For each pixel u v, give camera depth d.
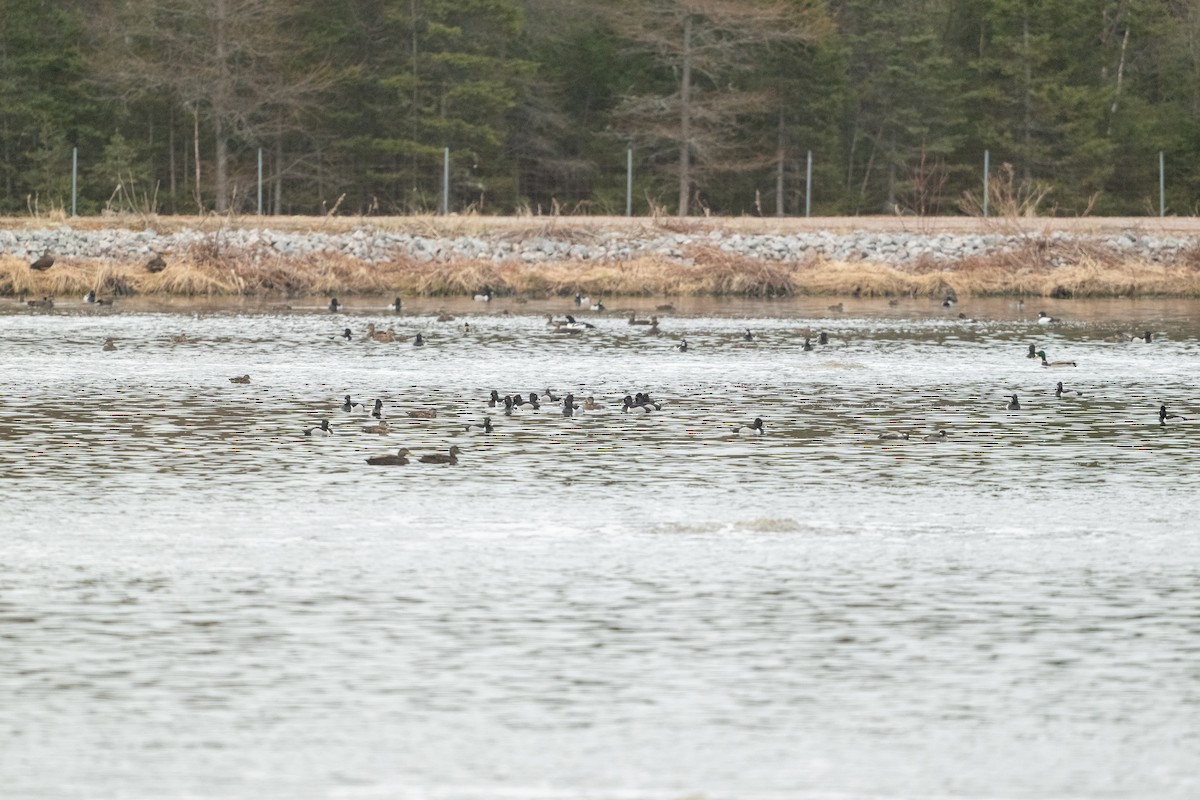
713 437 55.81
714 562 38.84
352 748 27.77
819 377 71.25
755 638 33.19
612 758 27.41
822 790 26.31
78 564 38.34
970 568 38.41
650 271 111.56
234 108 145.25
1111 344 84.00
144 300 104.75
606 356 78.19
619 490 46.91
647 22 150.38
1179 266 114.50
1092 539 41.31
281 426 57.50
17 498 45.41
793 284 111.25
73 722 28.77
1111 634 33.53
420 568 38.12
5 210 149.00
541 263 113.44
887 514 44.03
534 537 41.19
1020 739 28.20
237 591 36.19
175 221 118.31
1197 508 44.97
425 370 72.69
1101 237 117.62
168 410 60.62
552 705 29.61
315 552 39.56
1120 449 54.06
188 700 29.78
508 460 51.41
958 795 26.17
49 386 66.38
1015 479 48.97
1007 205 129.00
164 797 25.95
